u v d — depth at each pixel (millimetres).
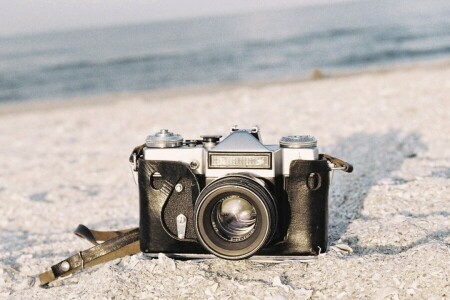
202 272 631
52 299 650
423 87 1946
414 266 598
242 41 7402
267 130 1527
